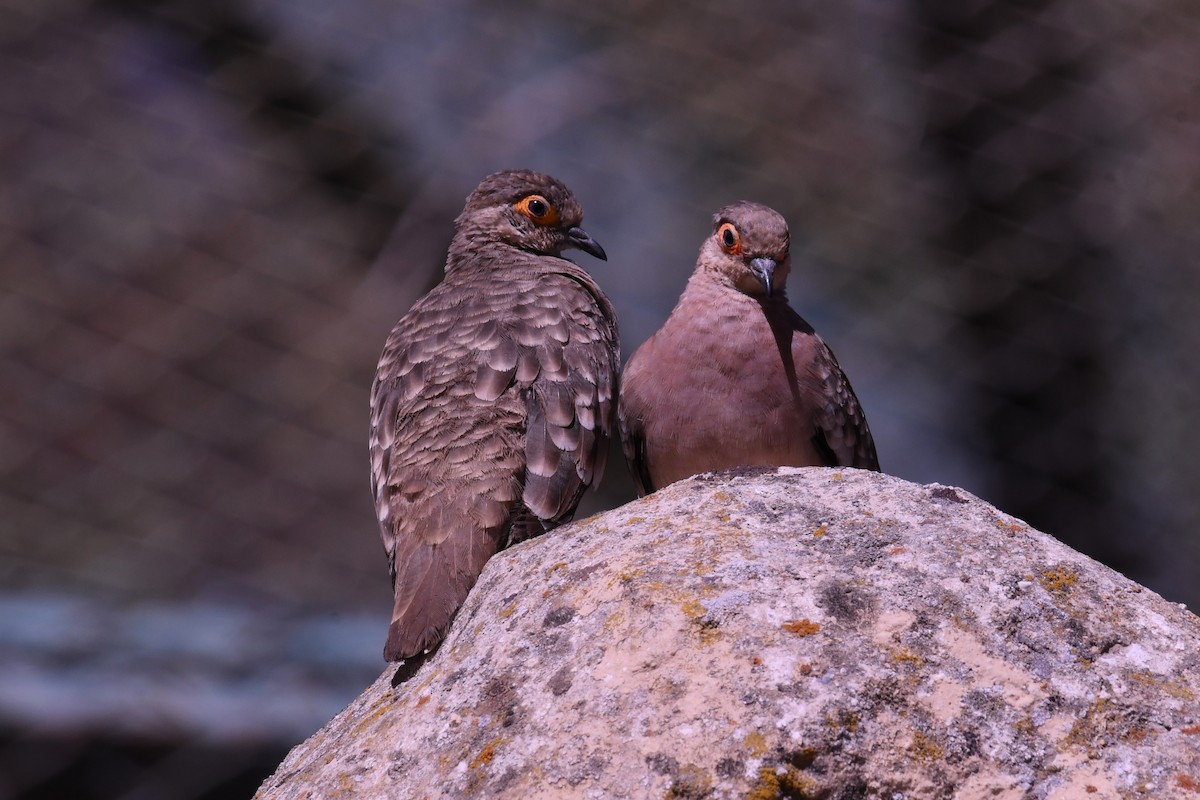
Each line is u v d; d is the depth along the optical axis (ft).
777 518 16.15
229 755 33.01
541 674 14.65
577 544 16.43
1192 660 14.78
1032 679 14.33
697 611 14.61
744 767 13.51
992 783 13.71
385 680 18.26
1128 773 13.87
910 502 16.29
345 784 14.71
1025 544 15.62
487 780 13.97
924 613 14.66
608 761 13.73
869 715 13.88
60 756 32.30
